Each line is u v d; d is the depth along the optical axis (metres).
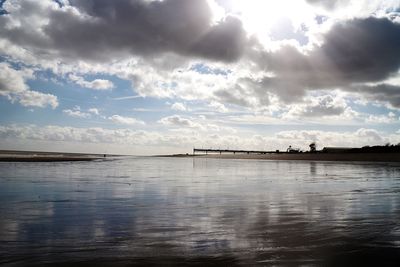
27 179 25.70
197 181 26.61
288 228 10.70
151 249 8.52
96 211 13.35
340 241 9.24
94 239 9.37
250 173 37.31
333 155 104.44
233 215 12.70
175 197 17.34
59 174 30.92
